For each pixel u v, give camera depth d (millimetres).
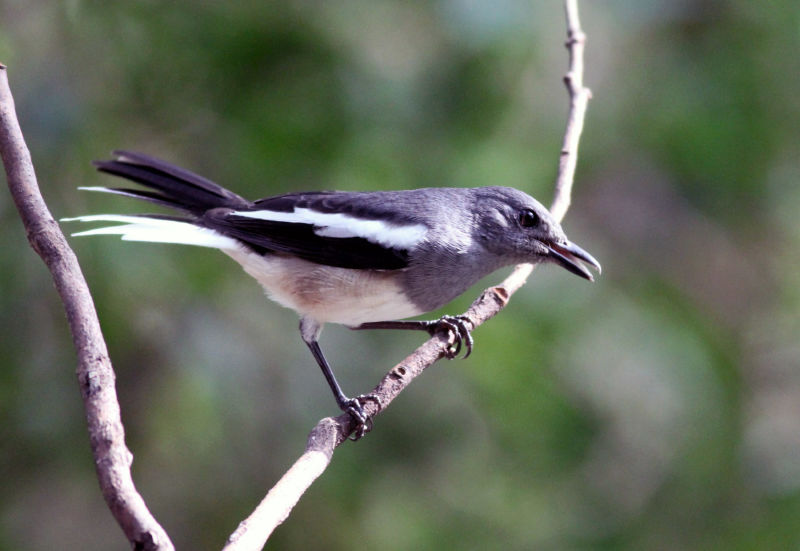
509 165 10992
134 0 10641
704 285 13914
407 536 11102
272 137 10445
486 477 11258
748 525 11906
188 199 8781
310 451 5797
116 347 10172
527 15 10781
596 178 13297
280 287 8398
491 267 8617
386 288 8148
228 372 10766
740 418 12461
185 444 10852
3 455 10273
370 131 10609
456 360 10742
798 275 13836
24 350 10094
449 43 10734
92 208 10289
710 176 12211
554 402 10953
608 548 11602
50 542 11125
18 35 10578
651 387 12094
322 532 11016
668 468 12148
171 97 10742
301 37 10516
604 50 12789
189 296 10570
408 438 10961
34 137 10211
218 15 10570
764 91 12133
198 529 10930
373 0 10789
